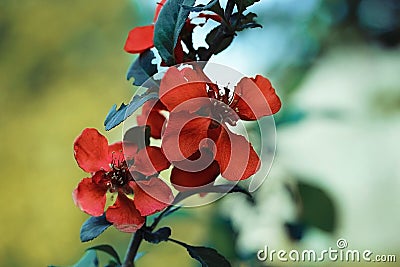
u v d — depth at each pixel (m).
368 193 0.99
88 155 0.37
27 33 1.69
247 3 0.37
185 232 0.90
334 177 0.90
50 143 1.65
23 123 1.67
